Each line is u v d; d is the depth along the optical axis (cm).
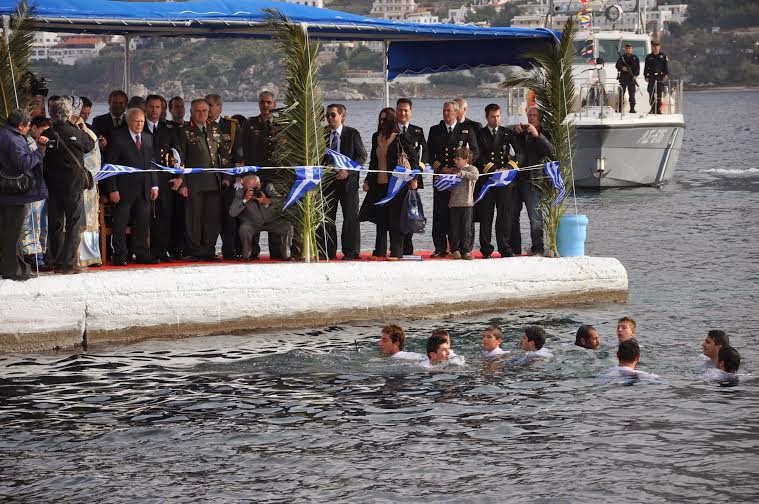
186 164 2280
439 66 2864
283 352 1980
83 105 2256
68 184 2044
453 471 1393
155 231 2305
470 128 2422
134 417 1609
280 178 2312
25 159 1931
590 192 5219
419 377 1825
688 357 1942
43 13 2097
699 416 1609
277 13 2245
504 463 1420
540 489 1330
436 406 1667
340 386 1773
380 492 1323
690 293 2575
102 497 1309
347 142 2352
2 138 1931
